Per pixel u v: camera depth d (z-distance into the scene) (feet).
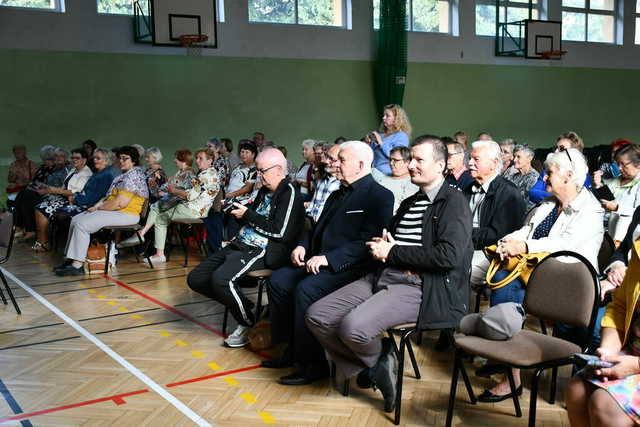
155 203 18.86
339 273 9.14
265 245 10.72
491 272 9.08
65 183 21.16
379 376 8.02
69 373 9.67
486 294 11.18
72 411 8.30
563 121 40.55
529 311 7.73
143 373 9.64
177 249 20.76
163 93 29.89
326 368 9.25
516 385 8.40
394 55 34.27
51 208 20.21
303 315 9.03
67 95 27.96
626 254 8.27
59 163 22.74
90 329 11.97
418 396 8.56
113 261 17.69
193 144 30.73
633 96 42.39
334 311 8.31
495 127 38.52
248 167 20.17
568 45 40.01
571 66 40.32
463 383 8.99
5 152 27.07
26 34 27.09
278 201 10.61
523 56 38.42
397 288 8.10
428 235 8.11
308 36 33.09
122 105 29.07
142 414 8.18
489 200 10.44
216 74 30.99
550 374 9.31
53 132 27.84
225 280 10.41
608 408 5.48
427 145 8.11
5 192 27.12
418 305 7.99
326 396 8.68
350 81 34.30
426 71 36.27
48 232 21.24
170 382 9.26
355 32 34.19
